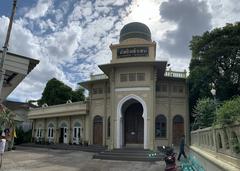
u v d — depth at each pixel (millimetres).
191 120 30562
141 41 27969
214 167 9047
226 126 7828
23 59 10117
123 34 29406
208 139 11953
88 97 34594
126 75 27531
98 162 21281
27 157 24609
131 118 29844
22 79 10633
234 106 7570
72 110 35719
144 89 26844
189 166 14922
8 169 16766
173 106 30016
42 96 51531
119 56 27938
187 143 29125
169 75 30594
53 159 23156
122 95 27297
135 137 29344
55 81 50312
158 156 22688
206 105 19875
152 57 27078
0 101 11766
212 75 28016
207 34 28750
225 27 28016
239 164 6781
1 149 16391
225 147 8266
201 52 29609
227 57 27453
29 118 44562
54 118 40094
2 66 9422
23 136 45469
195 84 28641
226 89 27531
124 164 20172
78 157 24875
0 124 19281
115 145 26656
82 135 34688
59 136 38812
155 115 27938
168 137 29109
